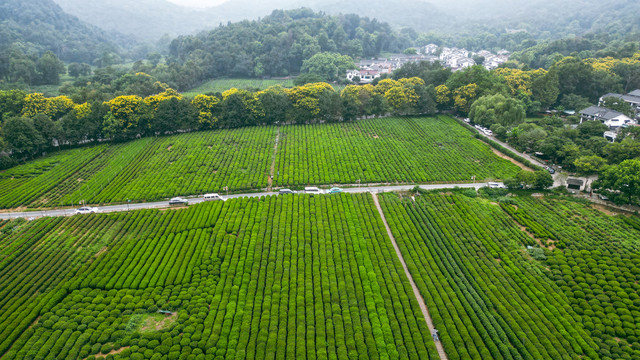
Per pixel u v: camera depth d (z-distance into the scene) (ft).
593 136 453.58
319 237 311.06
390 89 596.70
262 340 221.46
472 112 555.69
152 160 456.45
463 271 277.85
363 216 341.21
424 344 220.43
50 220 338.34
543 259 288.51
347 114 566.77
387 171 429.79
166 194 387.55
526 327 229.04
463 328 228.02
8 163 439.22
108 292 260.42
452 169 431.02
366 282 262.88
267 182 414.62
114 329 231.91
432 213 345.31
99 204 375.04
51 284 266.77
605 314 239.71
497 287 261.03
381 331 226.79
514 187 384.68
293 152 477.36
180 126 532.73
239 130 542.57
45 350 217.15
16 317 239.50
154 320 239.71
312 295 254.27
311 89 565.12
